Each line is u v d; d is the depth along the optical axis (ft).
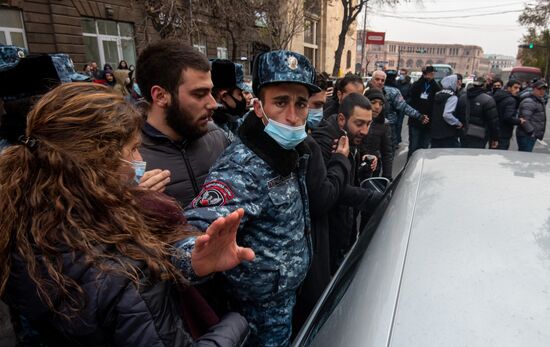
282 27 37.04
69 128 2.41
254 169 3.89
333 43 93.66
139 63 4.84
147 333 2.36
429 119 18.80
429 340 1.99
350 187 6.24
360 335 2.22
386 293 2.43
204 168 5.16
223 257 2.73
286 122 3.84
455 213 3.18
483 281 2.32
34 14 31.35
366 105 6.67
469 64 365.40
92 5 35.37
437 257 2.61
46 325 2.44
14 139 4.01
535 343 1.89
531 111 18.17
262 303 4.31
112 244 2.39
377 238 3.41
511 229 2.86
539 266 2.42
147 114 4.98
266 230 4.09
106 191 2.45
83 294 2.23
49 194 2.32
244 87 8.43
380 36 65.62
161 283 2.51
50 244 2.24
